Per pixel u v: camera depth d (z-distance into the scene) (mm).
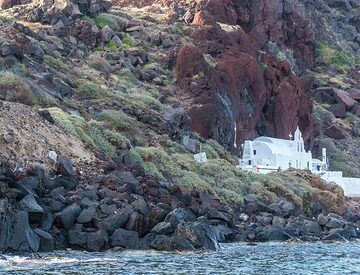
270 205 181750
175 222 122125
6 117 148375
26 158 139250
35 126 152000
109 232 115188
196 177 180125
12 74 174000
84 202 119625
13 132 144500
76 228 113938
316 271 97562
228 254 117500
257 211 176375
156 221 121625
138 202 123875
